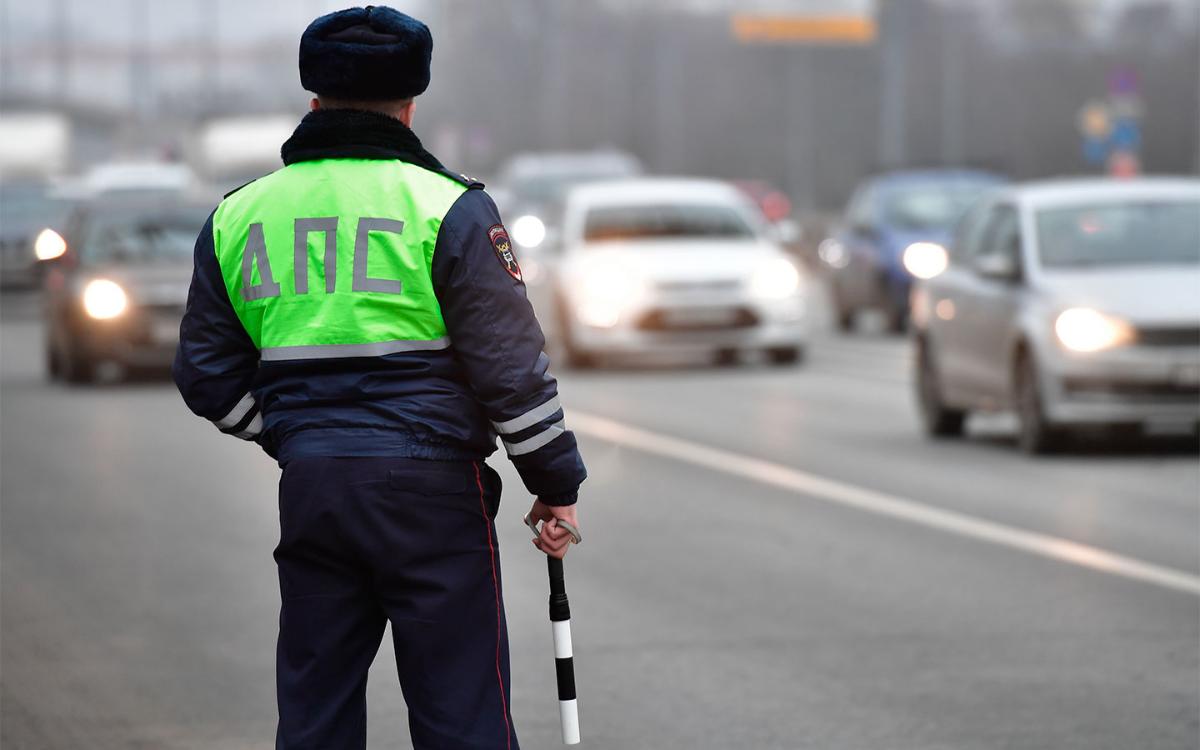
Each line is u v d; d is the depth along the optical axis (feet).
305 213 36.63
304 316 36.42
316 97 37.99
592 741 57.06
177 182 354.54
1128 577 81.51
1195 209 127.44
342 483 35.94
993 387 125.08
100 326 176.35
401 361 36.22
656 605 76.64
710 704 61.21
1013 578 81.51
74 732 58.70
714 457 122.93
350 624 36.78
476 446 36.73
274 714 60.80
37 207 343.05
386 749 56.49
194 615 75.92
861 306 237.66
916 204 237.04
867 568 84.17
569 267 189.47
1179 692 62.18
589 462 121.29
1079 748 55.67
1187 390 116.78
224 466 121.29
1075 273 122.11
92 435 138.31
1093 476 112.27
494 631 36.83
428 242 36.14
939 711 59.98
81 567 86.33
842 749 55.83
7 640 71.67
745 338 186.29
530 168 340.39
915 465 118.11
